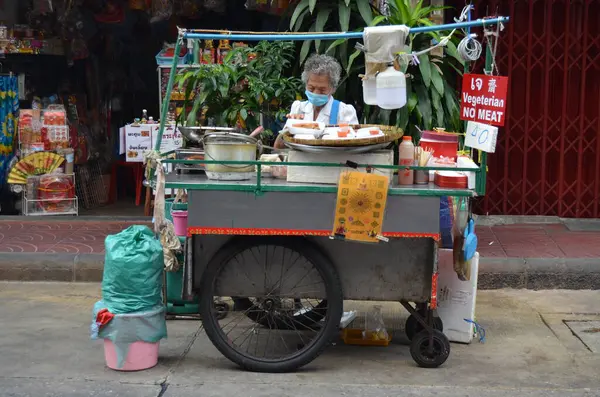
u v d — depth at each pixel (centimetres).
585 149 852
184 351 515
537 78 843
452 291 533
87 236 780
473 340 542
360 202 447
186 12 909
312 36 489
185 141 573
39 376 464
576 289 673
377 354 512
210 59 787
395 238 468
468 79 469
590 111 848
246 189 452
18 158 893
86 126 977
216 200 455
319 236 468
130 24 973
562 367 489
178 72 803
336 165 453
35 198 876
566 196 861
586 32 833
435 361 482
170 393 439
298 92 673
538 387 454
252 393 439
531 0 829
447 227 511
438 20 808
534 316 600
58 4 928
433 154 476
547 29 834
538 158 855
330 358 503
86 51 959
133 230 479
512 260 679
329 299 466
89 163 977
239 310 552
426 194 450
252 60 683
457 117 643
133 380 459
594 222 845
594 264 673
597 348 526
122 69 998
